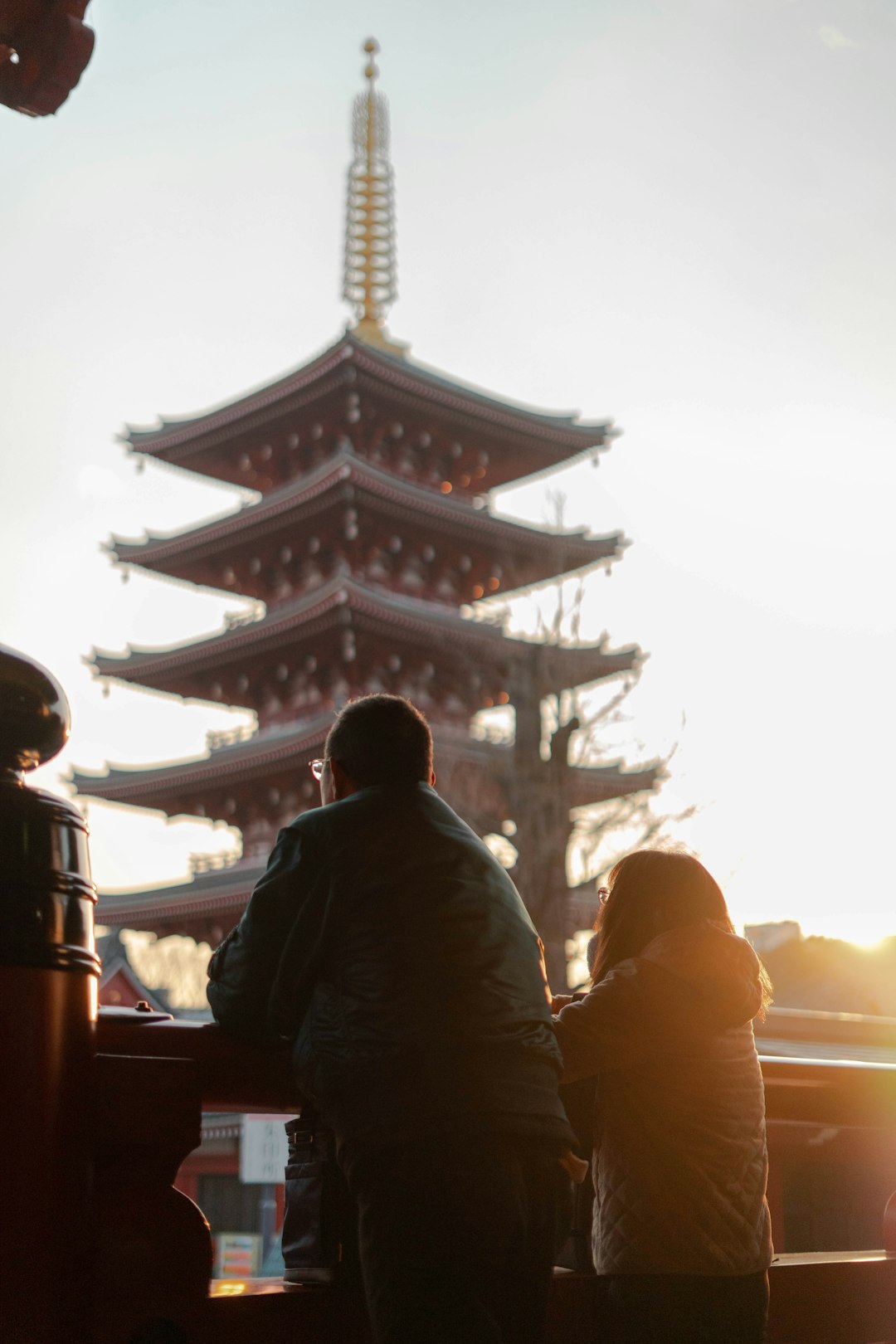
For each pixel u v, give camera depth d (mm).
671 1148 2449
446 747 33281
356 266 46500
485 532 41125
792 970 24703
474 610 44375
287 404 42156
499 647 38812
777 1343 3064
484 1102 1936
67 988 1848
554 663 22000
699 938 2555
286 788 39938
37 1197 1767
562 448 45125
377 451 43531
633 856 2711
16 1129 1760
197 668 42406
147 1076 2141
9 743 1889
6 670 1873
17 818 1841
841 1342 3193
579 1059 2414
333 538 41125
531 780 20828
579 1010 2436
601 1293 2582
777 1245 4340
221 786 40562
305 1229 2375
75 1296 1808
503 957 2061
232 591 45625
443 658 39500
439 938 2025
